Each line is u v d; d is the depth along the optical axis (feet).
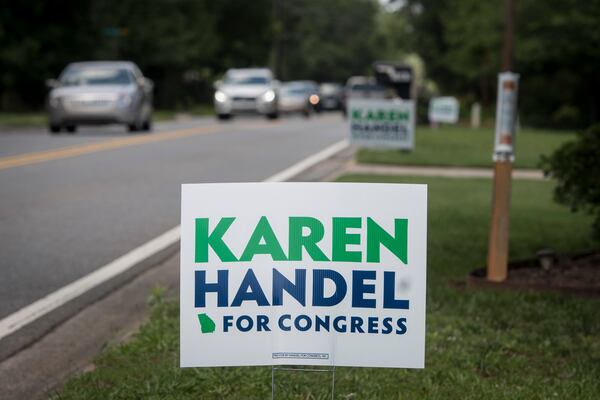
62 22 160.35
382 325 14.05
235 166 56.29
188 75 241.14
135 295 24.90
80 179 48.47
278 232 14.03
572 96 155.33
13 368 18.92
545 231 33.58
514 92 24.56
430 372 17.52
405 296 13.98
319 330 14.10
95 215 37.06
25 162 56.34
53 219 36.09
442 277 25.53
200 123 114.52
